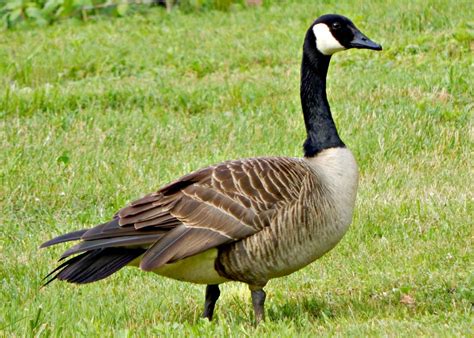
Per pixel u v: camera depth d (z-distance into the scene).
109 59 21.70
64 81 20.69
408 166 14.40
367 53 20.19
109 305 10.12
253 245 8.80
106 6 26.86
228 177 8.93
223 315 9.77
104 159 15.05
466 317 8.80
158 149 15.62
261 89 18.42
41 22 26.17
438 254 11.17
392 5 23.28
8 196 13.70
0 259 11.75
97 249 8.71
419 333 8.46
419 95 17.12
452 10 22.05
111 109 18.05
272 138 15.75
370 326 8.76
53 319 9.38
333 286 10.57
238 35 23.25
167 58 21.67
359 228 12.18
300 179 9.04
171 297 10.48
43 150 15.36
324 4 25.25
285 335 8.52
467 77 17.59
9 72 20.78
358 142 15.09
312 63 10.24
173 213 8.73
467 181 13.58
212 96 18.27
